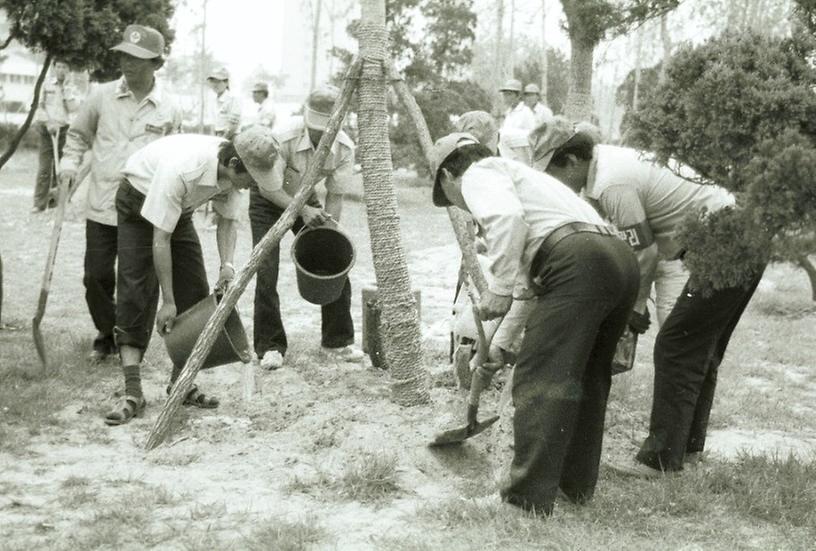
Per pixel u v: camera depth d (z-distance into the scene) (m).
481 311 4.26
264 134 5.46
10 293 9.84
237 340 5.66
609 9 6.68
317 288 6.36
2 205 17.55
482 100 25.50
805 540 4.13
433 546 3.93
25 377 6.44
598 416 4.41
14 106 46.47
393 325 5.65
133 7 7.90
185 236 6.01
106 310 6.90
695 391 4.90
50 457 5.02
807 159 3.62
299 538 3.95
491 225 4.12
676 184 4.91
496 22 33.09
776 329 9.60
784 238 3.85
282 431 5.43
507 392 4.71
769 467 4.93
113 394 6.09
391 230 5.65
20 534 3.99
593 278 4.06
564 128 4.87
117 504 4.32
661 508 4.46
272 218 7.01
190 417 5.72
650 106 4.33
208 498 4.49
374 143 5.66
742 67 4.05
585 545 3.93
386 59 5.68
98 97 6.80
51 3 6.88
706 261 4.14
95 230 6.80
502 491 4.29
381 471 4.70
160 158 5.60
